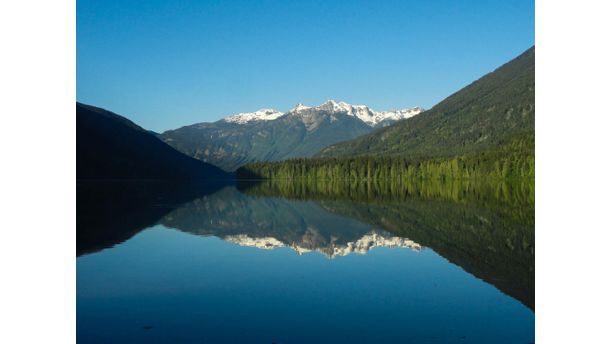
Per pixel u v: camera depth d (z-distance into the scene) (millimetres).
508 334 13891
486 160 151875
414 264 23875
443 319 15242
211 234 35969
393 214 49250
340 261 25062
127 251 28391
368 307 16672
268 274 22016
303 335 13852
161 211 54344
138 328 14508
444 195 80000
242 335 13875
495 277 20844
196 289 19312
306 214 51906
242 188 130375
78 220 43812
